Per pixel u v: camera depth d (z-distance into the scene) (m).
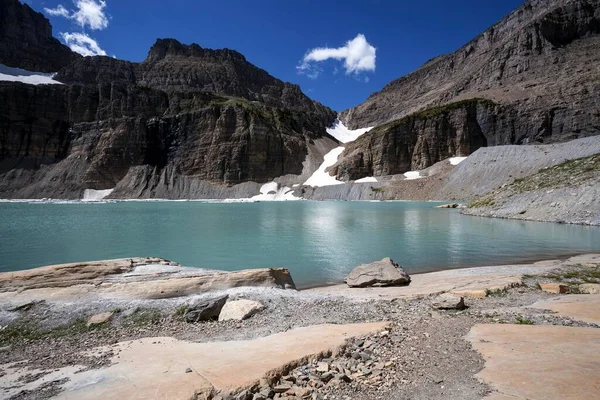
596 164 46.09
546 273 16.70
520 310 10.58
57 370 7.73
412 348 7.44
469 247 28.31
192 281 14.77
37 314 12.21
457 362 6.51
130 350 8.71
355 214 64.12
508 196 54.75
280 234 37.62
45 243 31.61
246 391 5.68
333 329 9.20
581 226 37.88
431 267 21.70
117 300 13.33
